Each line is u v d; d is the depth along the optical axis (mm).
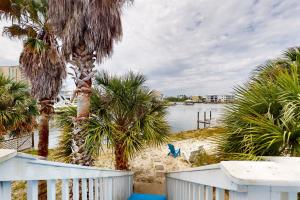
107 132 5828
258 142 2705
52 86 6371
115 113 6699
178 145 11570
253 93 3176
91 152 5250
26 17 6043
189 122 34031
